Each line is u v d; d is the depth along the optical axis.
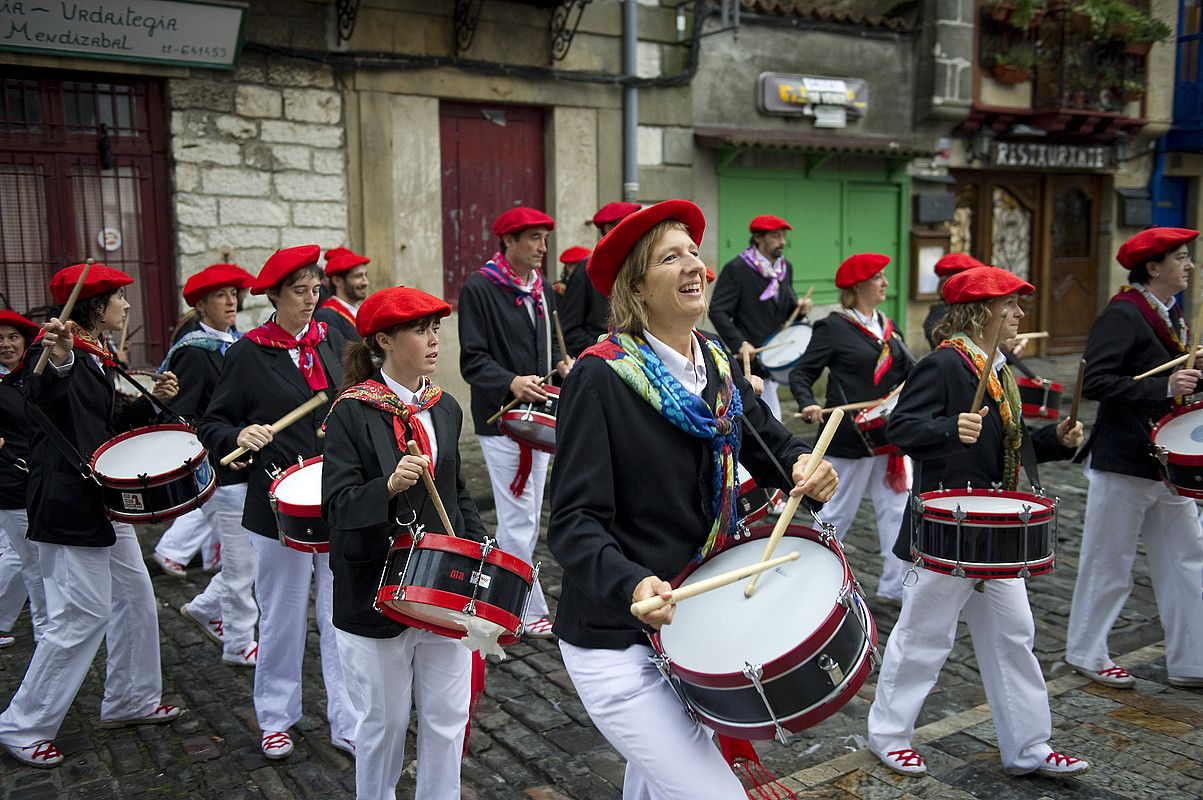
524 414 4.96
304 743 4.12
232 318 4.94
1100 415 4.49
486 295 5.33
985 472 3.76
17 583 5.06
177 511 4.00
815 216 12.15
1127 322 4.38
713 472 2.49
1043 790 3.62
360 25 9.05
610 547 2.31
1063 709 4.29
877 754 3.83
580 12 9.62
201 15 8.08
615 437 2.42
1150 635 5.22
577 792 3.73
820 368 5.74
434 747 3.21
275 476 3.83
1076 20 13.12
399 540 2.98
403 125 9.37
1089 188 14.75
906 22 12.52
